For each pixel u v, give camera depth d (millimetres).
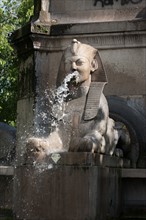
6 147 11117
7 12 26031
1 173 9469
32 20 11016
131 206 8734
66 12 11078
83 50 9297
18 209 8000
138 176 8656
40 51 10938
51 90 10773
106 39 10508
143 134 9992
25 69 11281
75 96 9172
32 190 7828
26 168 7930
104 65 10586
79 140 7984
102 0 10906
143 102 10305
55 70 10836
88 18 10891
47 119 10562
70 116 9008
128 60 10492
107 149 8773
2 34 23531
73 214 7605
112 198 8344
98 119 8805
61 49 10828
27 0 25844
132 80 10438
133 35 10344
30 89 11008
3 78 25797
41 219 7711
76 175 7664
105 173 8094
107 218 8109
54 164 7750
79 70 9117
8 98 25891
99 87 9164
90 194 7645
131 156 9859
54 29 10812
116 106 10336
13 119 26125
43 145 7961
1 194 9453
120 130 9594
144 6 10656
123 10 10719
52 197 7691
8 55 24031
